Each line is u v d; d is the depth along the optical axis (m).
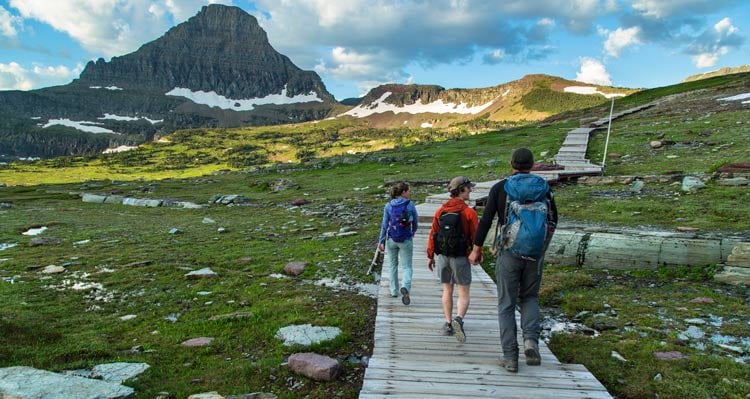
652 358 6.80
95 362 7.38
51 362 7.39
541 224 5.62
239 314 9.62
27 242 19.78
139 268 14.44
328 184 37.41
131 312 10.41
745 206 15.98
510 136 56.56
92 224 25.09
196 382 6.73
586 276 11.07
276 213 26.00
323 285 12.14
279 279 12.84
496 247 6.09
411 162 45.19
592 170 26.50
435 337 7.48
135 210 32.09
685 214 15.95
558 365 6.30
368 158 50.66
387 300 9.46
